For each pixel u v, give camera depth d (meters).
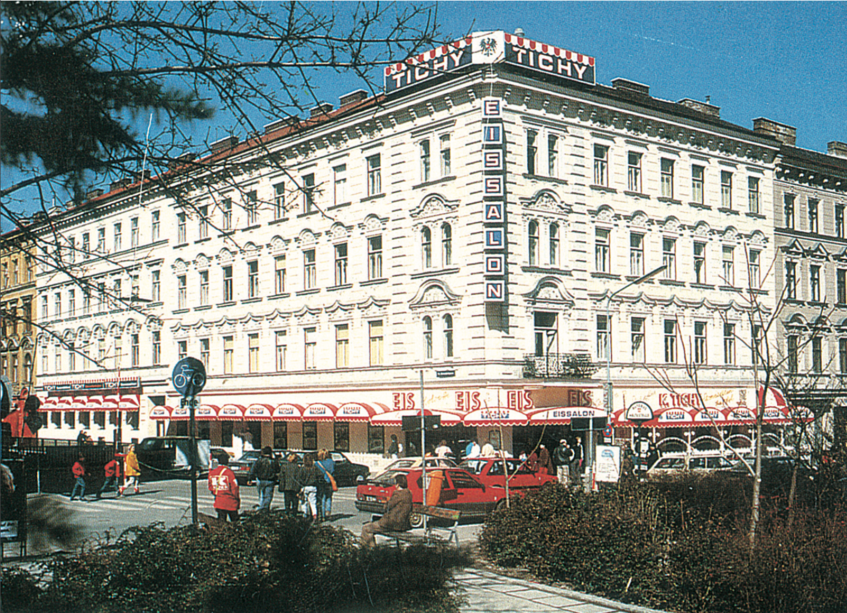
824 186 50.25
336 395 40.91
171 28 6.41
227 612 8.41
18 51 5.21
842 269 50.31
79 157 5.87
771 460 14.86
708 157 44.03
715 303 43.34
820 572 9.84
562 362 37.09
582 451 35.28
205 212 7.28
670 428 40.25
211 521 10.40
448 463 22.92
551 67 37.59
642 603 10.78
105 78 6.02
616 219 39.94
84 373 56.59
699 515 12.25
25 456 7.09
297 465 20.03
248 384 45.53
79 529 4.61
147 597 8.14
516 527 13.41
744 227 45.22
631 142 40.91
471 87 35.78
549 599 10.98
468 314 36.00
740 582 9.77
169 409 47.31
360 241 40.31
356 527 19.42
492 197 35.62
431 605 9.55
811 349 48.31
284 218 43.72
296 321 43.22
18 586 7.04
